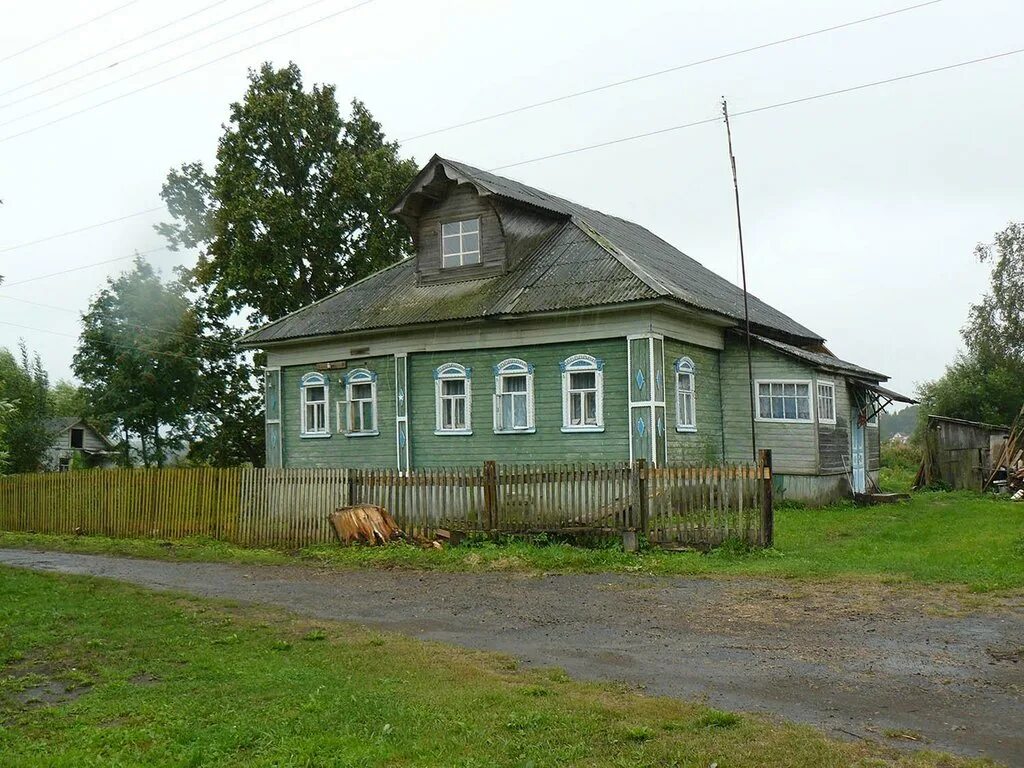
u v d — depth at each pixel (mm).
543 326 22797
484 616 10461
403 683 7324
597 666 7949
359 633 9484
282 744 5895
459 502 16672
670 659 8117
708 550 14469
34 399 48406
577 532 15539
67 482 22516
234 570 15109
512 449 23344
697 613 10125
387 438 25844
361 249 38375
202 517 19797
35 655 8734
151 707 6816
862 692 6895
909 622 9219
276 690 7199
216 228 37344
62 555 18047
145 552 17844
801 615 9758
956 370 48094
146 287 42781
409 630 9805
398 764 5512
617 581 12461
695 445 23203
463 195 25672
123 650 8812
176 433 43438
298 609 11242
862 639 8594
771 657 8062
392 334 25562
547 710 6441
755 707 6574
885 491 29906
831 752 5465
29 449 46594
